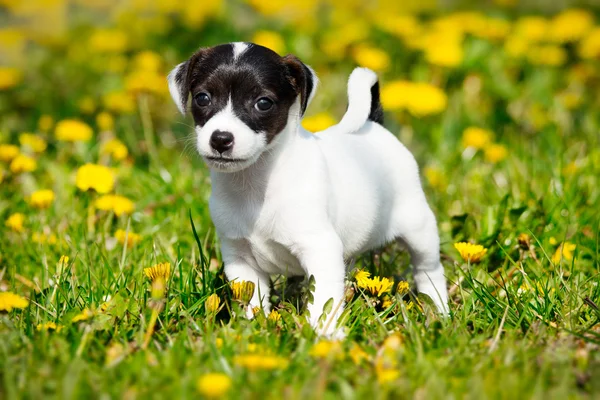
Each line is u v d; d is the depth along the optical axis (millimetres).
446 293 6531
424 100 9453
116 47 12383
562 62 12133
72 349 4875
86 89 12273
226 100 5574
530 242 6793
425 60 11688
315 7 14359
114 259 6922
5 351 4750
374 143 6422
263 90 5551
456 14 13781
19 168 8297
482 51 11648
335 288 5500
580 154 8891
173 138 10383
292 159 5621
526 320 5484
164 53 12391
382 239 6453
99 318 5324
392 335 5020
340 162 5938
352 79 6543
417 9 15047
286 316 5477
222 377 4023
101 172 7617
